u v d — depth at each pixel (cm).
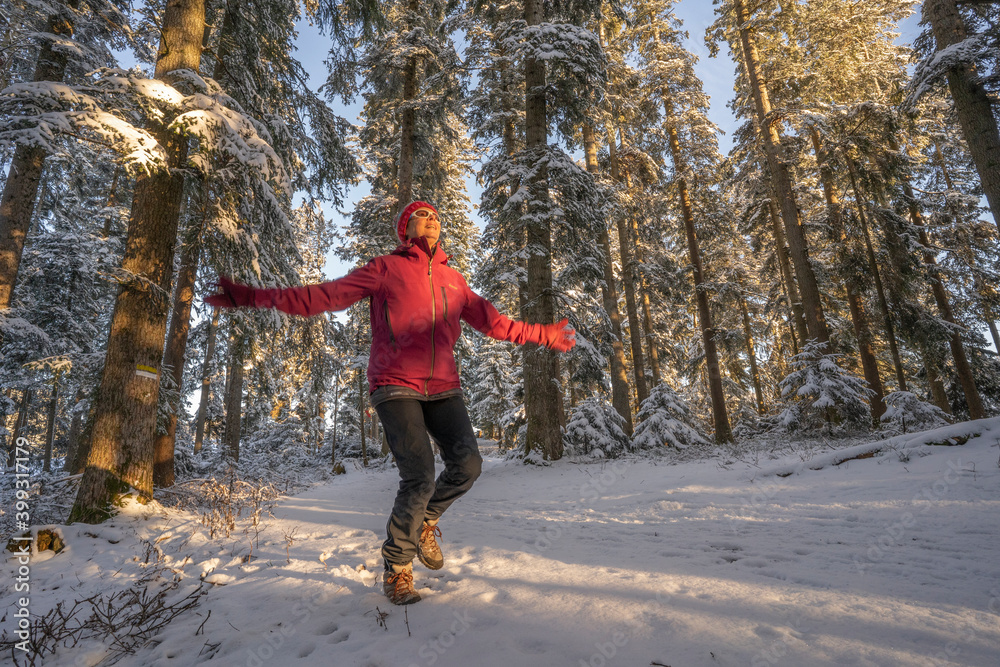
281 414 2572
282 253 885
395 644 158
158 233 562
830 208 1506
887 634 141
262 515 518
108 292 1603
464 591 208
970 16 796
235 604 216
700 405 2422
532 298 1072
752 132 1534
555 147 1088
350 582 236
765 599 176
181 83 591
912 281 1427
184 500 579
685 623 158
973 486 367
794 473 543
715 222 1711
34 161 866
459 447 215
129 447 504
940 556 220
